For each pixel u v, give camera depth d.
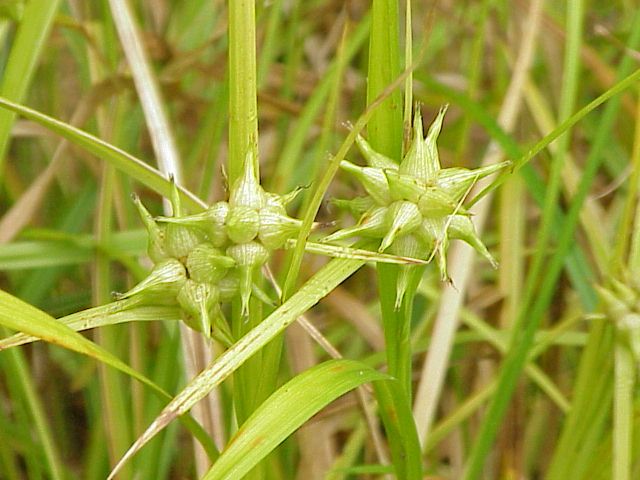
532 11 0.33
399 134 0.20
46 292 0.33
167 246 0.17
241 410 0.19
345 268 0.18
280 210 0.17
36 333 0.16
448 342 0.30
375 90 0.20
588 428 0.24
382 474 0.30
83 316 0.17
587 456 0.25
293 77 0.38
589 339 0.24
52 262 0.30
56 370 0.37
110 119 0.33
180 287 0.17
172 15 0.42
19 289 0.35
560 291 0.36
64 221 0.36
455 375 0.36
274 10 0.34
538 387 0.34
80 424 0.37
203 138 0.35
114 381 0.28
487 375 0.34
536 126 0.40
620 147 0.40
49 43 0.39
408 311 0.20
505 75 0.41
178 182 0.27
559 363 0.34
